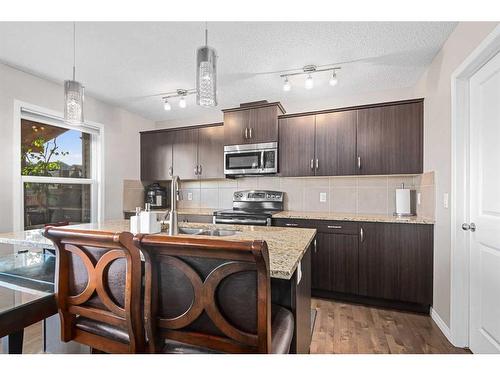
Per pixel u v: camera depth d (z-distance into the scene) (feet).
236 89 10.01
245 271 2.55
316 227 9.07
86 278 3.28
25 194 8.63
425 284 7.65
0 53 7.25
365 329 6.89
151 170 13.01
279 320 3.48
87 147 10.84
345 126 9.55
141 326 3.07
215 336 2.71
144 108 12.18
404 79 9.05
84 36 6.47
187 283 2.75
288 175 10.36
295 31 6.30
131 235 2.97
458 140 6.02
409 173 8.65
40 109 8.80
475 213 5.69
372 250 8.31
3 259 5.52
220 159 11.72
